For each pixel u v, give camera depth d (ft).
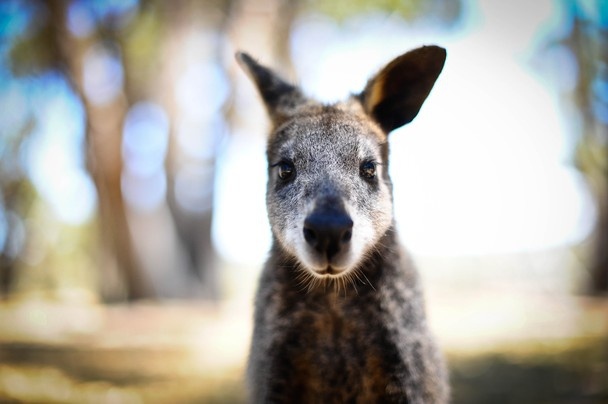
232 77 55.83
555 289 70.79
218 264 67.00
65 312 57.11
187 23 56.29
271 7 54.90
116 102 59.31
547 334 35.73
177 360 33.42
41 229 103.55
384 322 14.52
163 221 65.16
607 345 30.27
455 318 45.14
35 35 55.01
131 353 35.35
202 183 64.39
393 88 16.35
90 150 60.29
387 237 14.97
